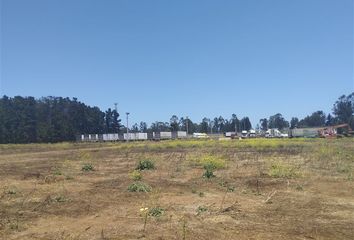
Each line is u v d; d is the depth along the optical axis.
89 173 26.20
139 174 22.50
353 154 35.62
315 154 36.50
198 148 55.44
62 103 164.00
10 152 65.06
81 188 18.80
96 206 14.20
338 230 10.54
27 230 11.09
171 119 185.62
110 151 56.03
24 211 13.52
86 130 165.38
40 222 12.00
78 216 12.73
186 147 59.19
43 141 137.75
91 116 167.50
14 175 25.33
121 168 29.77
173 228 10.73
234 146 56.38
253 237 9.91
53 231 10.85
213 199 15.25
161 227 10.85
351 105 178.50
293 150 44.34
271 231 10.48
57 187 19.17
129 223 11.44
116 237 10.00
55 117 146.38
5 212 13.35
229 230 10.57
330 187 17.67
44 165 34.16
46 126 139.75
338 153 36.72
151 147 62.06
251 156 37.00
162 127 187.88
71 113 163.50
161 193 16.73
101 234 10.30
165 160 35.56
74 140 143.00
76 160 39.38
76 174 25.48
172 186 18.81
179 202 14.62
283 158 33.53
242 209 13.24
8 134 137.62
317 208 13.30
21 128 142.88
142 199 15.40
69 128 143.12
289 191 16.70
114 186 19.22
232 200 14.93
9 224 11.68
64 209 13.76
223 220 11.66
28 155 53.09
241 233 10.28
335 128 118.06
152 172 25.75
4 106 145.12
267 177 21.48
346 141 69.88
